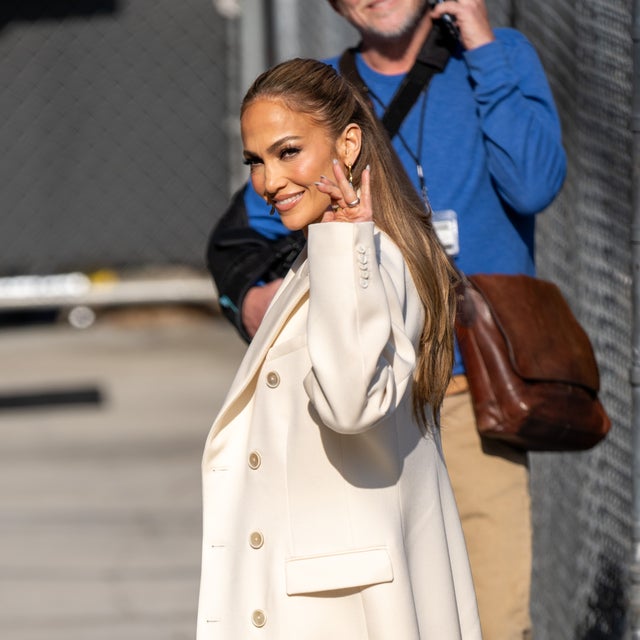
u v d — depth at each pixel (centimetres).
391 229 1014
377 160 1020
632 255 1233
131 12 3881
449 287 1035
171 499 2597
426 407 1023
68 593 2116
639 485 1237
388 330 900
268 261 1329
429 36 1327
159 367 3778
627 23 1443
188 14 3878
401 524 978
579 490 1582
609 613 1505
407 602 955
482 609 1307
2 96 3922
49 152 3959
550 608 1636
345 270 902
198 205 3994
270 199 1005
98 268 4150
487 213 1309
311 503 971
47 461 2875
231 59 3275
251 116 992
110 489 2669
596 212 1524
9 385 3594
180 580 2170
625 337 1484
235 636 986
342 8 1337
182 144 3947
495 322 1266
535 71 1336
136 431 3100
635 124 1228
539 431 1264
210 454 1020
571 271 1584
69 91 3922
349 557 954
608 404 1524
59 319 4456
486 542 1307
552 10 1622
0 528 2436
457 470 1304
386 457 968
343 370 887
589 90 1526
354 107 1016
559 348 1281
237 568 995
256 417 998
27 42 3900
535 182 1284
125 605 2064
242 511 1000
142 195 3988
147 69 3909
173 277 4206
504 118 1281
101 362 3862
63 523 2464
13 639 1911
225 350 4003
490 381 1259
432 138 1300
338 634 963
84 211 4000
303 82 991
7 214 4000
